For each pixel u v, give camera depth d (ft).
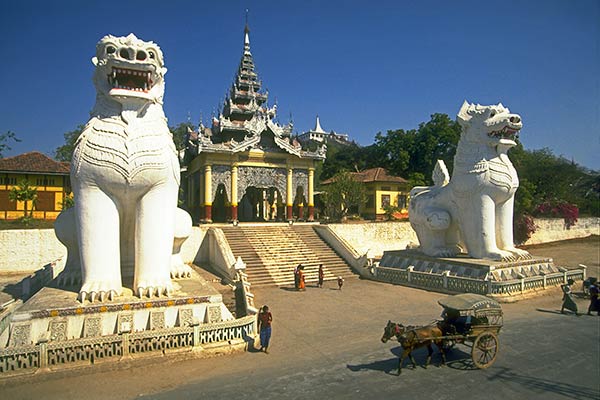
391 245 94.07
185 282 38.52
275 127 97.19
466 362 29.19
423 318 41.73
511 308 44.98
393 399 23.65
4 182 102.32
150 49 32.40
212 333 30.81
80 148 32.14
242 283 48.62
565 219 121.39
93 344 27.02
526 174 131.64
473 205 56.08
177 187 35.60
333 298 51.60
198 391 24.50
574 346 32.37
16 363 25.36
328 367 28.45
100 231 32.17
